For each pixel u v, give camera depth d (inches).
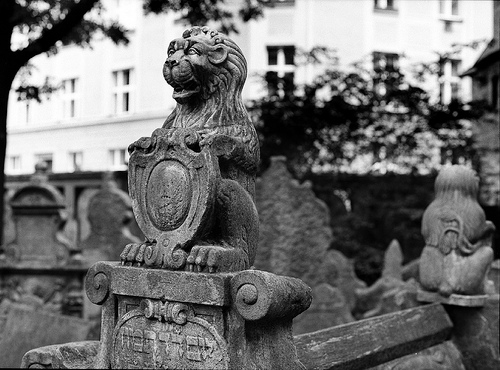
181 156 142.0
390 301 344.8
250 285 133.0
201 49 149.1
